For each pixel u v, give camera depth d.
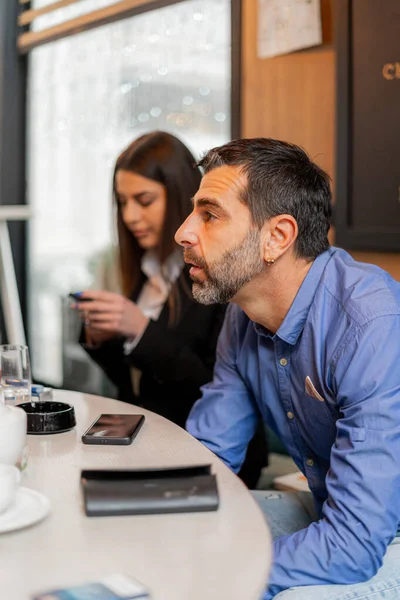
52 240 3.78
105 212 3.44
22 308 3.98
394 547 1.28
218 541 0.82
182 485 0.92
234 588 0.72
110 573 0.74
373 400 1.19
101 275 3.45
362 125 2.23
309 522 1.49
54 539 0.82
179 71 3.01
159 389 2.19
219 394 1.56
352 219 2.28
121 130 3.33
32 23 3.79
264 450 2.06
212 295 1.33
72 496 0.96
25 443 1.07
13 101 3.86
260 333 1.44
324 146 2.40
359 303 1.26
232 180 1.29
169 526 0.86
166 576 0.74
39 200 3.86
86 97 3.51
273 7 2.53
